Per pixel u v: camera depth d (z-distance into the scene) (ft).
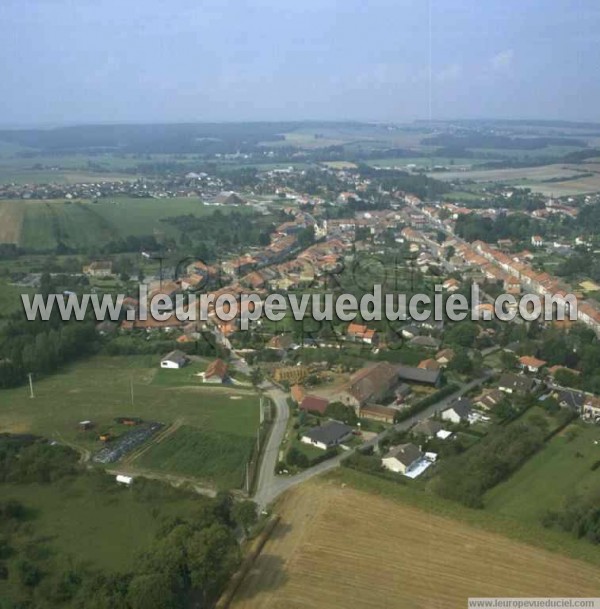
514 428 407.44
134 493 344.69
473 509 328.90
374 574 278.46
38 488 356.38
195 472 376.48
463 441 408.26
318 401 458.91
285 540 304.09
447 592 266.98
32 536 311.06
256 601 262.47
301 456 380.37
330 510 330.34
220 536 273.75
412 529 312.29
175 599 254.68
